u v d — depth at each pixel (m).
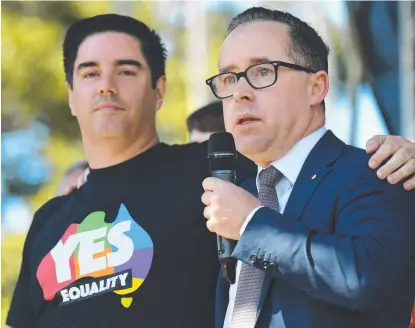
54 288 6.38
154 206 6.38
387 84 12.38
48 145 20.91
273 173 5.20
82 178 7.03
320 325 4.63
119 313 6.08
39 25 20.48
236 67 5.20
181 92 19.70
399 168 4.80
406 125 12.25
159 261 6.17
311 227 4.77
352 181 4.81
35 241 6.70
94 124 6.60
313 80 5.23
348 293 4.43
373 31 12.48
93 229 6.41
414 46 12.23
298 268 4.50
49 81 20.69
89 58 6.67
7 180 20.72
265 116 5.09
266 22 5.26
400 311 4.82
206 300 6.15
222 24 19.62
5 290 19.06
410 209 4.76
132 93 6.64
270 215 4.68
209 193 4.84
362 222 4.62
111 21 6.82
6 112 20.70
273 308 4.78
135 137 6.67
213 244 6.27
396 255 4.54
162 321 6.05
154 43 6.92
